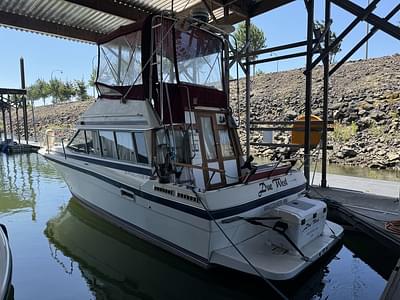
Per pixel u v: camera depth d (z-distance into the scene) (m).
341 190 6.64
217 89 5.31
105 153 5.71
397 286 2.96
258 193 4.15
